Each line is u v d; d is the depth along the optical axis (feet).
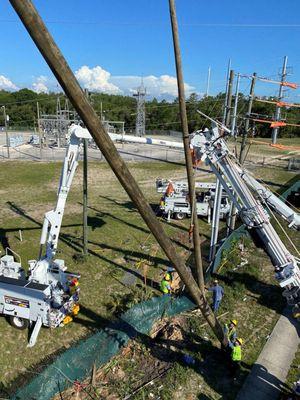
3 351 38.45
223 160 35.88
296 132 275.18
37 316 40.01
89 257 59.82
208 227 78.07
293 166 153.07
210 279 54.39
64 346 39.29
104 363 35.73
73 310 43.34
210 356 37.93
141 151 191.52
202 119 237.45
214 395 32.99
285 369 36.76
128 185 18.69
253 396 32.99
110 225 76.02
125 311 45.29
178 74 22.61
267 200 36.19
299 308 30.50
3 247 63.57
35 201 92.43
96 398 31.91
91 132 15.72
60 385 31.78
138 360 36.88
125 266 57.72
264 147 211.41
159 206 84.69
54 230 43.39
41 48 12.80
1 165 141.59
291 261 30.71
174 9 20.65
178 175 133.08
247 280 54.65
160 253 62.95
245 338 41.42
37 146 197.67
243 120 67.87
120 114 366.84
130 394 32.58
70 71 13.65
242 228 69.00
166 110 374.63
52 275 43.93
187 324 43.04
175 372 34.96
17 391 31.24
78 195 100.89
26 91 429.38
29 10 11.98
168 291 48.73
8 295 40.40
